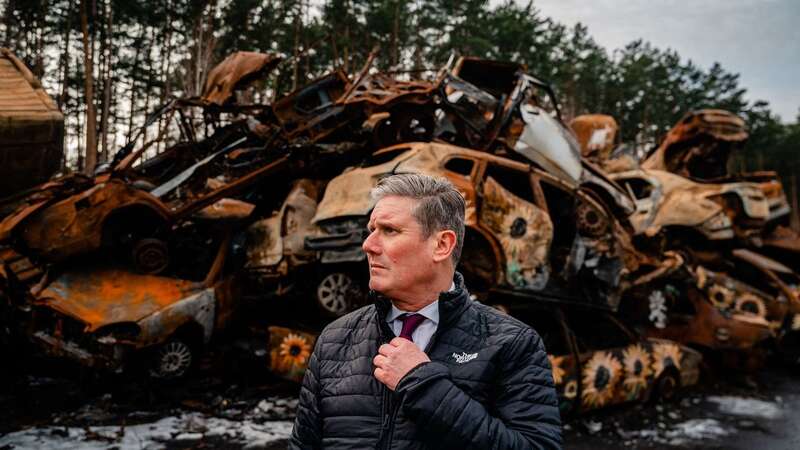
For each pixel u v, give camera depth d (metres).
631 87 36.94
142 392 5.77
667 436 5.97
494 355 1.41
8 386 6.09
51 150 5.66
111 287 5.72
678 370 7.37
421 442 1.34
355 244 5.52
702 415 6.93
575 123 13.70
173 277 6.18
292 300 6.66
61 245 5.45
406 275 1.47
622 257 6.87
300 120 6.73
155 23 22.05
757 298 9.77
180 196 6.53
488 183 5.79
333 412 1.46
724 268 10.45
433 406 1.26
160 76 23.97
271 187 7.03
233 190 6.25
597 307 6.67
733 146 12.76
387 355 1.35
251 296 6.49
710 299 9.03
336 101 6.75
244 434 5.12
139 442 4.74
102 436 4.78
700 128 12.55
